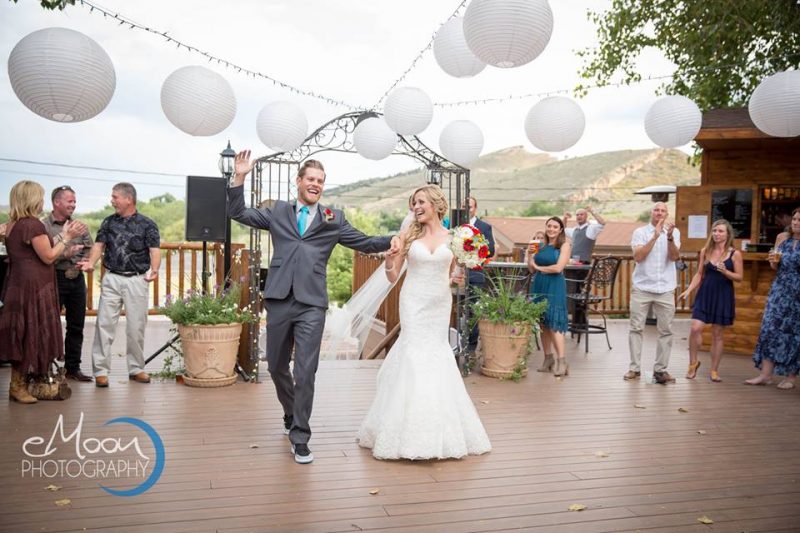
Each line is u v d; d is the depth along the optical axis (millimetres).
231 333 5480
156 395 5137
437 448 3668
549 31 3625
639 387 5855
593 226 8570
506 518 2928
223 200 6035
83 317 5645
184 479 3342
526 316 5992
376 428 3871
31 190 4750
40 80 3422
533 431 4383
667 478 3494
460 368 6250
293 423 3682
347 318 7430
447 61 4977
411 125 5418
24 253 4754
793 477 3529
